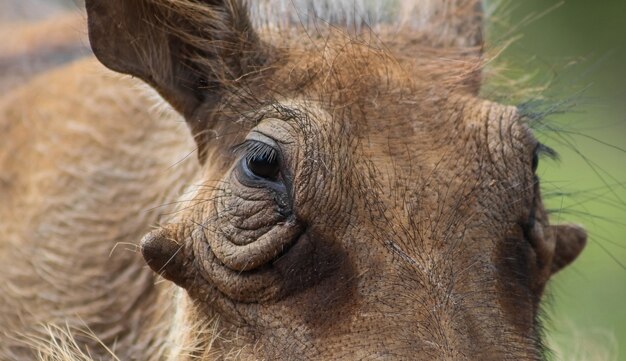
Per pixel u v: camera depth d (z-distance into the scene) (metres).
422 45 7.00
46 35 10.69
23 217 8.47
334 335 5.52
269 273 5.84
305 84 6.34
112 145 8.32
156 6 6.54
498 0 9.48
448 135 6.01
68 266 8.00
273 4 7.30
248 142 6.13
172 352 6.55
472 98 6.30
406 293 5.50
